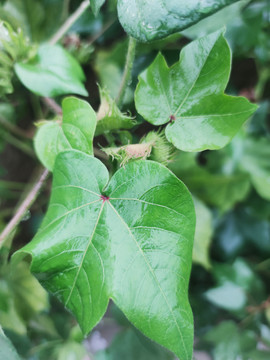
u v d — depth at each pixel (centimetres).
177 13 19
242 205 45
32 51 26
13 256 21
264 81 40
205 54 22
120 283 20
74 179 20
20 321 37
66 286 20
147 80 23
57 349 38
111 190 21
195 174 39
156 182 20
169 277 20
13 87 28
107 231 21
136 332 40
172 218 20
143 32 19
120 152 22
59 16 34
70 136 21
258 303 44
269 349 43
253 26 35
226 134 22
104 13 35
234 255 45
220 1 19
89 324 20
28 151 41
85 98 35
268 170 40
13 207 43
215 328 43
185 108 23
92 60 35
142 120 26
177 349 19
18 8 33
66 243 20
